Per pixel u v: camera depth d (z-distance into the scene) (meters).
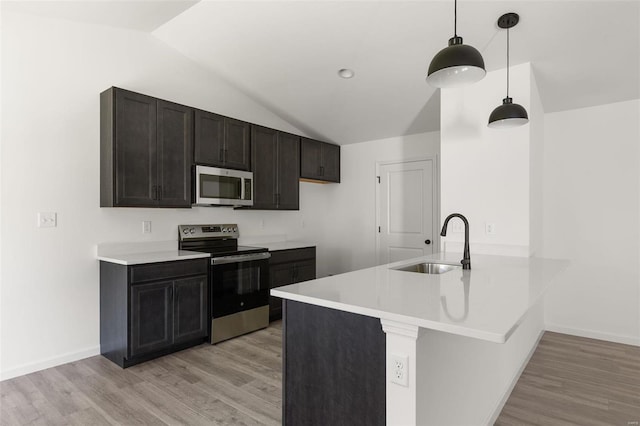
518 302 1.37
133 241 3.23
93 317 2.97
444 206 3.21
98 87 3.02
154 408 2.17
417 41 2.86
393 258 4.76
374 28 2.80
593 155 3.50
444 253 3.05
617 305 3.40
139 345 2.74
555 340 3.46
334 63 3.34
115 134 2.84
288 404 1.59
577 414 2.18
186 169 3.29
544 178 3.72
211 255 3.21
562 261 2.54
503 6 2.36
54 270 2.78
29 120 2.66
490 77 2.99
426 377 1.27
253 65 3.58
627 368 2.82
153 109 3.06
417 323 1.16
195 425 2.01
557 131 3.67
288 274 4.05
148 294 2.79
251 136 3.91
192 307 3.08
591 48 2.62
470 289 1.61
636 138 3.31
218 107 3.94
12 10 2.59
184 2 2.78
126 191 2.89
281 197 4.26
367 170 4.99
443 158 3.21
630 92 3.19
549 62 2.83
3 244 2.55
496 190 2.96
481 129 3.03
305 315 1.53
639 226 3.29
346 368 1.39
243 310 3.47
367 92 3.75
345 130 4.73
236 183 3.69
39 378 2.55
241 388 2.42
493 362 2.12
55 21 2.79
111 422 2.03
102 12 2.79
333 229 5.33
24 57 2.64
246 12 2.83
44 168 2.73
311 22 2.83
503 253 2.93
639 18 2.29
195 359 2.90
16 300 2.60
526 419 2.13
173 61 3.55
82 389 2.40
